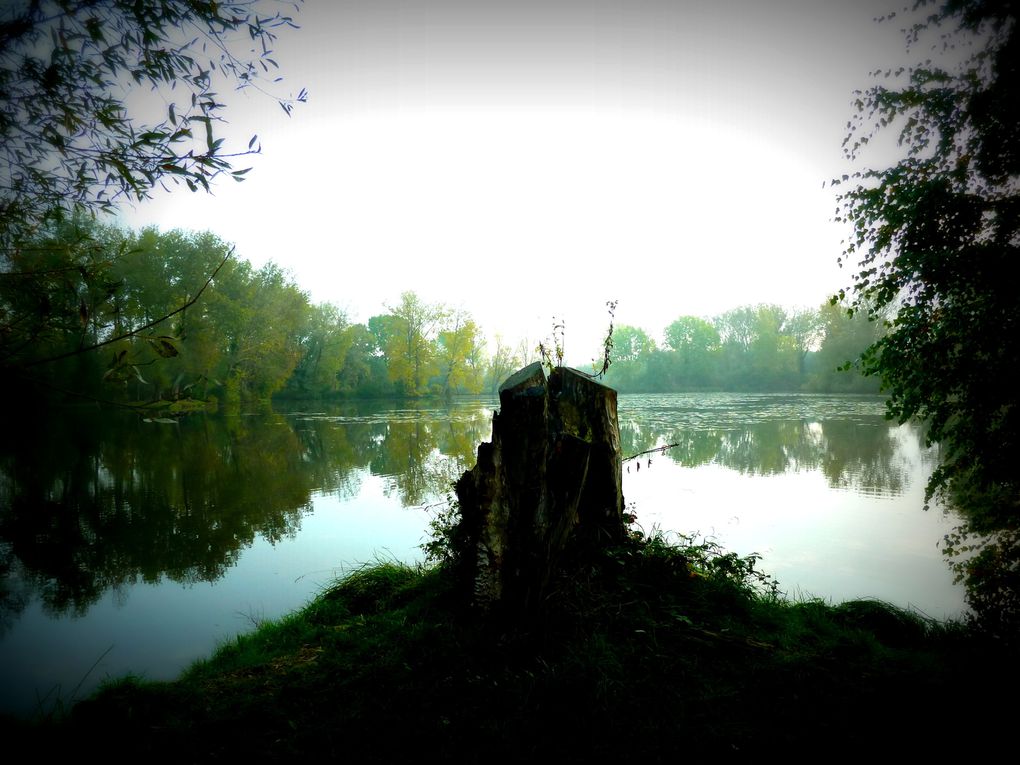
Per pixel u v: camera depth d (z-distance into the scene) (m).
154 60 2.33
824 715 2.85
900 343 5.62
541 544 3.72
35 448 19.30
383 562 6.70
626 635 3.56
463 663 3.35
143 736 2.95
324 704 3.14
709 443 18.19
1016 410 5.02
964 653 3.77
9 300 2.25
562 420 4.69
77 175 2.42
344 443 20.17
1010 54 4.69
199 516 9.72
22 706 3.80
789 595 5.68
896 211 5.41
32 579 6.66
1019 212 4.85
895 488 11.09
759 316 72.38
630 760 2.54
